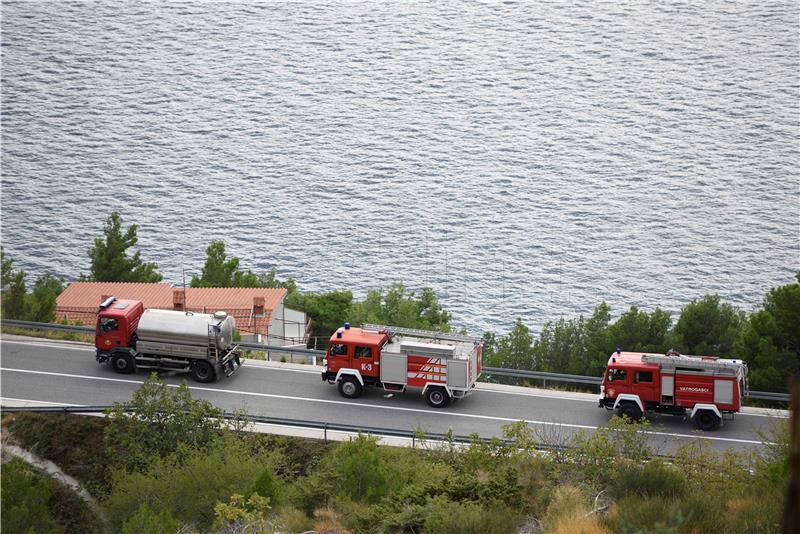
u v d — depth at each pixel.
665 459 66.94
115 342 93.44
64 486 76.38
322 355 98.12
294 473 75.56
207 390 91.19
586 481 59.97
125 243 173.12
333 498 58.72
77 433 80.94
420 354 88.12
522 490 55.03
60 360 97.12
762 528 41.94
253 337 128.75
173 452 71.00
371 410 87.62
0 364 95.44
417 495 54.97
